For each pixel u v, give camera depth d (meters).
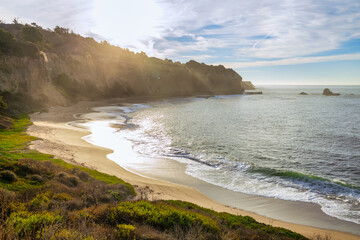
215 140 42.66
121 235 8.70
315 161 31.55
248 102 124.06
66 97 88.69
